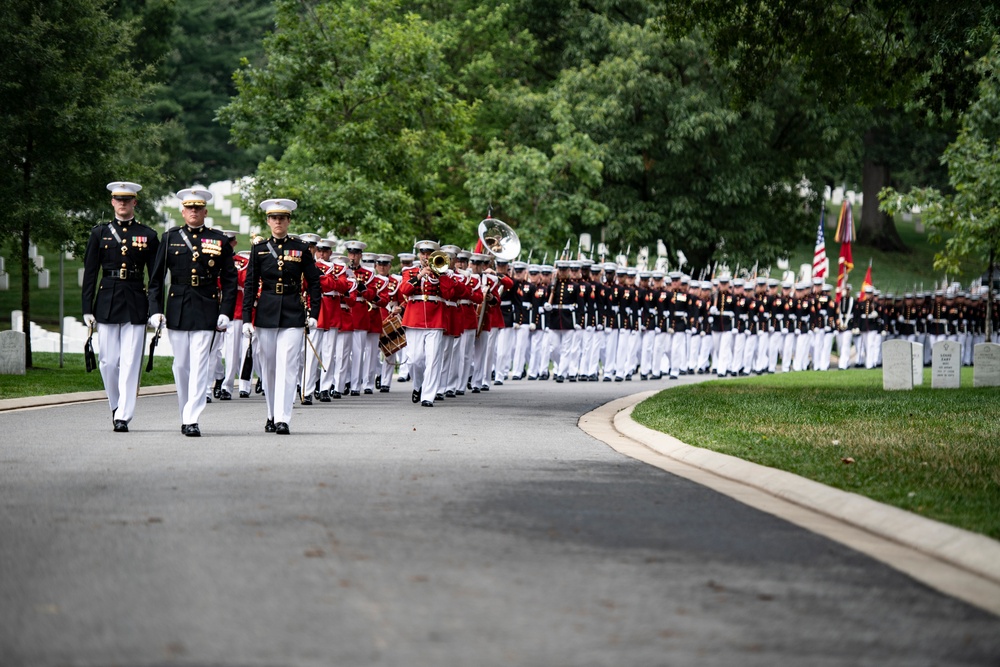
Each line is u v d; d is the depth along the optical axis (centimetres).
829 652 724
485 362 3256
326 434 1872
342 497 1225
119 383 1895
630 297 4125
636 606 820
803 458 1559
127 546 980
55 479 1333
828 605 838
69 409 2305
